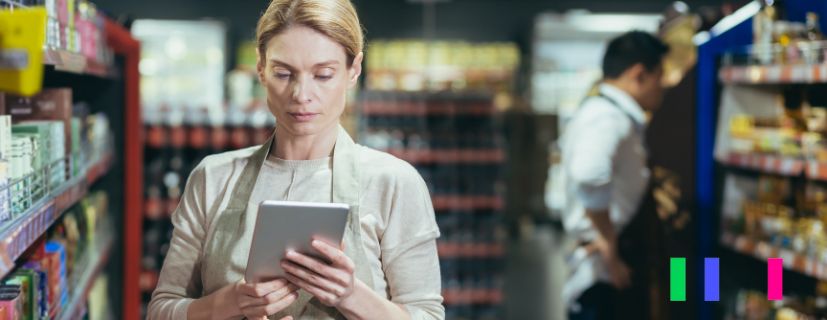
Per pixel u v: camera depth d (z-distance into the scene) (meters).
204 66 9.82
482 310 6.67
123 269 4.68
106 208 4.55
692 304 4.17
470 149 6.70
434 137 6.71
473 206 6.70
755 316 3.83
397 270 1.99
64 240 3.13
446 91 6.75
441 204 6.68
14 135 2.56
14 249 2.01
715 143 4.08
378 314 1.86
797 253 3.55
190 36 9.96
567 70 11.30
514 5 11.15
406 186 1.98
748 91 4.05
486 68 11.00
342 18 1.86
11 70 1.81
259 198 1.98
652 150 4.32
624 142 4.24
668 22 4.77
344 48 1.87
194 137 6.07
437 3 11.12
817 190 3.65
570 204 4.39
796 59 3.48
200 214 2.02
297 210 1.72
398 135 6.70
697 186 4.11
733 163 3.95
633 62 4.25
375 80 10.58
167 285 2.02
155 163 5.96
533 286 8.36
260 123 6.15
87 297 3.48
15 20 1.84
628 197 4.28
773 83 4.04
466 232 6.69
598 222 4.24
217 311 1.86
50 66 2.94
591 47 11.24
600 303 4.34
